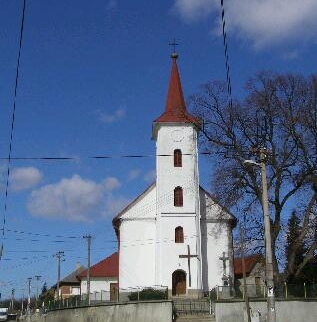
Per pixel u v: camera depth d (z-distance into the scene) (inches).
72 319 2172.7
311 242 1927.9
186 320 1710.1
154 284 2271.2
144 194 2404.0
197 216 2311.8
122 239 2364.7
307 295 1704.0
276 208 1863.9
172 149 2379.4
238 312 1624.0
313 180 1859.0
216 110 1957.4
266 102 1903.3
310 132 1878.7
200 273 2247.8
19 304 6314.0
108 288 2827.3
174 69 2549.2
